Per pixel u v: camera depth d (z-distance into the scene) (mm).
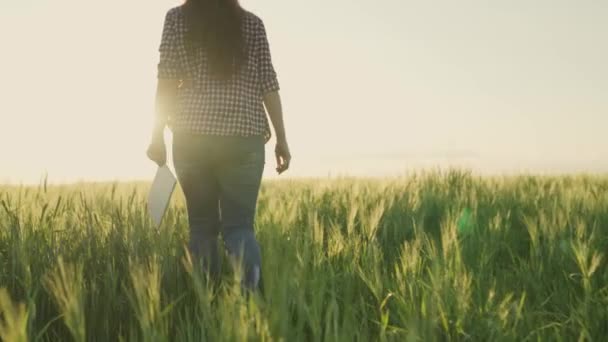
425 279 3016
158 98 3428
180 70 3371
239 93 3332
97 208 4312
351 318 2275
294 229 4156
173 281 3078
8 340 1593
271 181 9602
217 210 3562
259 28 3434
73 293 1871
